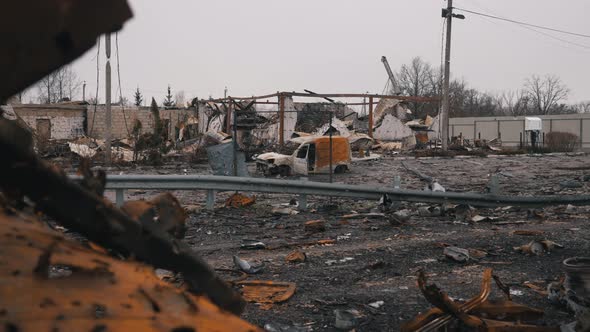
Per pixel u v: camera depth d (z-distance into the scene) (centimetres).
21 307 84
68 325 85
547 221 1082
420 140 4934
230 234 930
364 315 504
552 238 886
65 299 90
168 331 94
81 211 116
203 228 980
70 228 118
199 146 2939
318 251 786
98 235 120
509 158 3528
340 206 1291
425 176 2148
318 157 2370
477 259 736
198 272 143
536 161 3206
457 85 9831
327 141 2380
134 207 133
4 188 108
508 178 2156
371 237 902
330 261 723
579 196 1288
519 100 9375
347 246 826
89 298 93
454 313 377
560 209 1253
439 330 375
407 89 8931
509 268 690
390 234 930
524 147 4603
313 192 1213
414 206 1292
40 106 4397
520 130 5481
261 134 4059
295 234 932
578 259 523
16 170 104
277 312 509
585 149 5119
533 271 673
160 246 133
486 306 405
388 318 496
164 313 100
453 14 3694
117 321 91
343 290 585
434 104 8325
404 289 590
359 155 3300
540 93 8975
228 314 113
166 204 143
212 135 2883
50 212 114
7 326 79
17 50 74
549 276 648
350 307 527
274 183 1195
